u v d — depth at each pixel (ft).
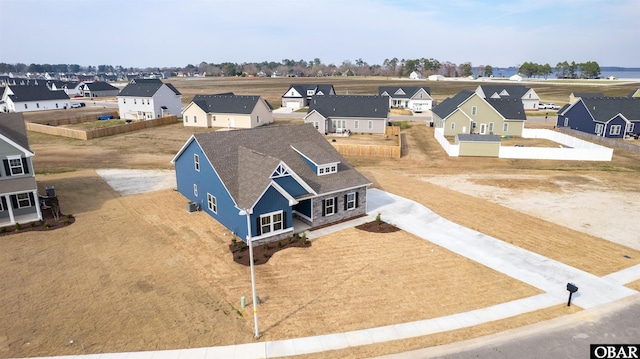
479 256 77.66
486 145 164.04
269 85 629.92
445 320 58.34
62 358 50.19
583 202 109.40
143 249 79.36
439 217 97.76
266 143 100.58
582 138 207.00
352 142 195.42
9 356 50.37
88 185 121.90
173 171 139.44
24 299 62.28
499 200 111.14
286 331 55.72
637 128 201.77
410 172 141.69
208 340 53.78
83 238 84.12
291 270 71.77
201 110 233.96
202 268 72.13
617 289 66.44
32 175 92.17
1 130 91.50
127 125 216.33
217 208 92.27
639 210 103.24
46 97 329.72
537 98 333.42
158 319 57.88
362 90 512.63
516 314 59.88
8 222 90.68
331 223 93.61
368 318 58.65
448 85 611.88
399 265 73.87
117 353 51.13
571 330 56.29
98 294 63.82
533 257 77.46
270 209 81.76
